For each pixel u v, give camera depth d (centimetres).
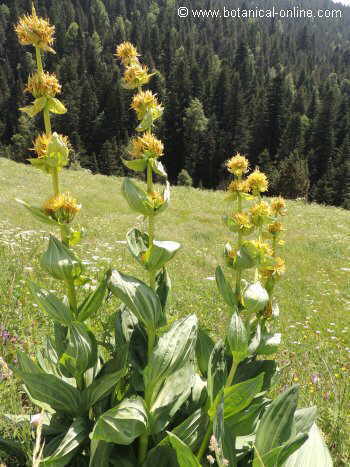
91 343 215
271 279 243
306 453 253
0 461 236
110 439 192
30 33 200
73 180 2650
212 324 562
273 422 214
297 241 1722
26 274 570
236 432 231
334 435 309
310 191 7594
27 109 204
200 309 654
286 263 1355
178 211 2169
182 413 243
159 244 207
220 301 727
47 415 258
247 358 254
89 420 223
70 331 206
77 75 10306
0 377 304
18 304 452
